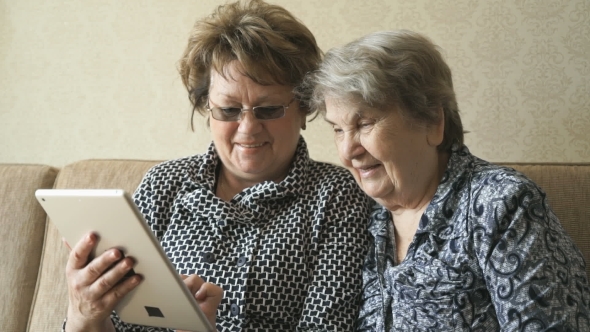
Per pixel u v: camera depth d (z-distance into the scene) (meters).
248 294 1.42
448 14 1.90
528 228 1.17
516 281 1.14
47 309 1.78
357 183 1.44
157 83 2.19
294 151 1.56
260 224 1.48
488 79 1.88
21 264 1.86
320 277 1.42
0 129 2.36
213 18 1.56
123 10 2.21
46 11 2.29
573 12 1.80
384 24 1.96
